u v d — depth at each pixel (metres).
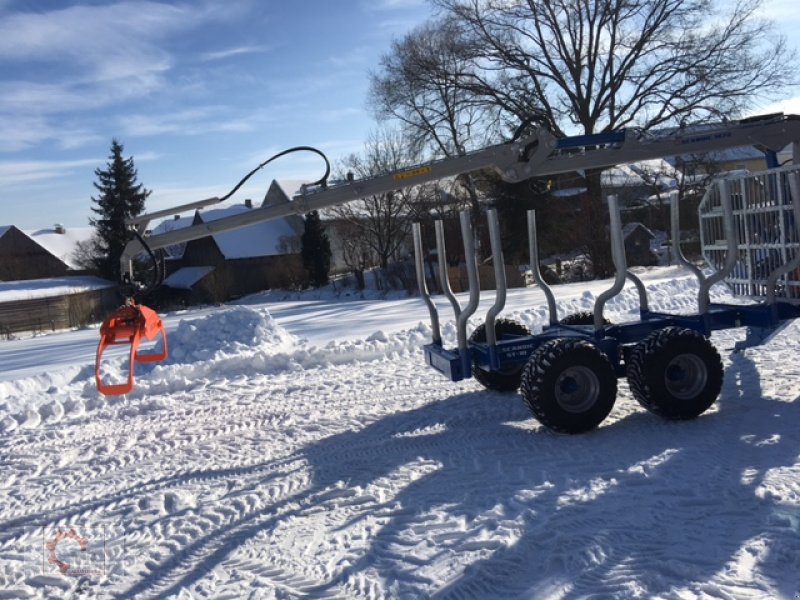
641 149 7.22
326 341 12.32
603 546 4.01
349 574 4.00
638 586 3.56
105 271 51.06
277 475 5.78
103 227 51.03
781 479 4.72
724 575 3.61
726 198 6.62
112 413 8.31
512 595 3.63
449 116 31.55
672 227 6.89
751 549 3.84
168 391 9.32
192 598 3.90
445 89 30.72
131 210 50.72
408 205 39.62
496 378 7.80
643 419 6.42
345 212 44.59
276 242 54.34
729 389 7.12
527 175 7.07
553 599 3.53
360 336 12.61
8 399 9.40
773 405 6.46
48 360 13.16
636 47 29.44
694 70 28.36
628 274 7.59
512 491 4.95
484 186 33.06
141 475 6.09
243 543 4.55
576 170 7.27
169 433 7.30
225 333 12.10
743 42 28.11
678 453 5.42
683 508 4.43
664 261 36.62
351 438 6.63
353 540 4.43
